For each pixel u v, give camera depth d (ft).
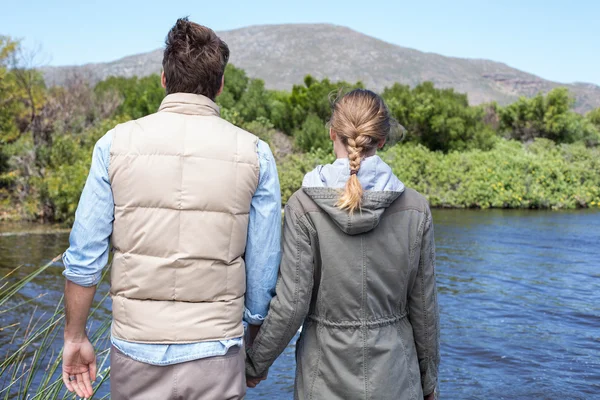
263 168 6.07
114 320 5.89
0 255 31.71
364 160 6.19
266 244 6.15
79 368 6.19
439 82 511.81
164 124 5.89
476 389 14.47
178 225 5.71
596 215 56.65
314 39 560.61
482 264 31.09
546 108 100.27
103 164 5.79
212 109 6.15
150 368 5.68
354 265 6.25
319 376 6.37
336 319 6.33
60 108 62.64
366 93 6.42
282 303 6.33
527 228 45.96
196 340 5.69
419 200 6.53
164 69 6.16
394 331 6.45
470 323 20.24
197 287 5.72
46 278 26.35
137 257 5.72
